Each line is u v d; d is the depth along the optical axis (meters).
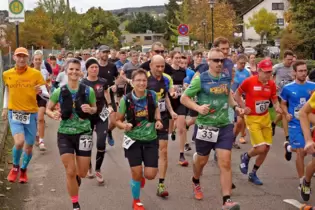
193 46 45.06
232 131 5.61
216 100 5.56
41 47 35.69
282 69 9.64
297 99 6.69
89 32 64.31
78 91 5.42
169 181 7.09
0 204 5.96
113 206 5.96
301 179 6.30
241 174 7.51
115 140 10.27
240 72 9.41
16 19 12.00
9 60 18.00
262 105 6.84
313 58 30.27
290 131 6.72
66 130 5.39
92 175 7.29
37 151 9.21
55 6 54.81
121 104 5.49
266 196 6.37
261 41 58.97
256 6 70.38
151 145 5.59
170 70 7.63
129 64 10.83
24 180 6.98
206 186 6.83
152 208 5.88
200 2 44.94
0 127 10.68
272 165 8.09
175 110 7.97
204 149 5.76
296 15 30.09
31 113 6.89
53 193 6.48
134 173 5.58
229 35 46.50
